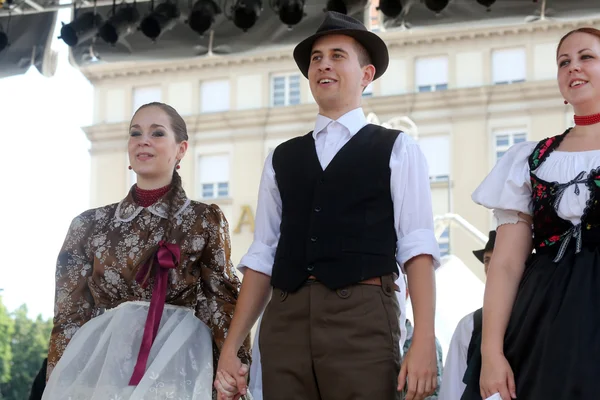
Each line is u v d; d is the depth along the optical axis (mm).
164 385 3623
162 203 3975
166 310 3838
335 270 3133
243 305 3469
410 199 3273
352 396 3076
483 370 2875
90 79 26641
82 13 7316
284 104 25250
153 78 25953
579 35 3109
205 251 3906
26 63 7457
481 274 22438
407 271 3250
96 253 3926
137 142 4004
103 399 3602
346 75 3461
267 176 3508
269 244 3496
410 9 6770
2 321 29625
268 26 7023
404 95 23766
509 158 3160
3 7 7332
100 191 26094
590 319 2707
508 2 6559
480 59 23547
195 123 25484
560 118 22984
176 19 7117
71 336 3910
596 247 2838
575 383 2639
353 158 3309
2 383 29406
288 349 3172
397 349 3146
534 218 3006
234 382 3400
